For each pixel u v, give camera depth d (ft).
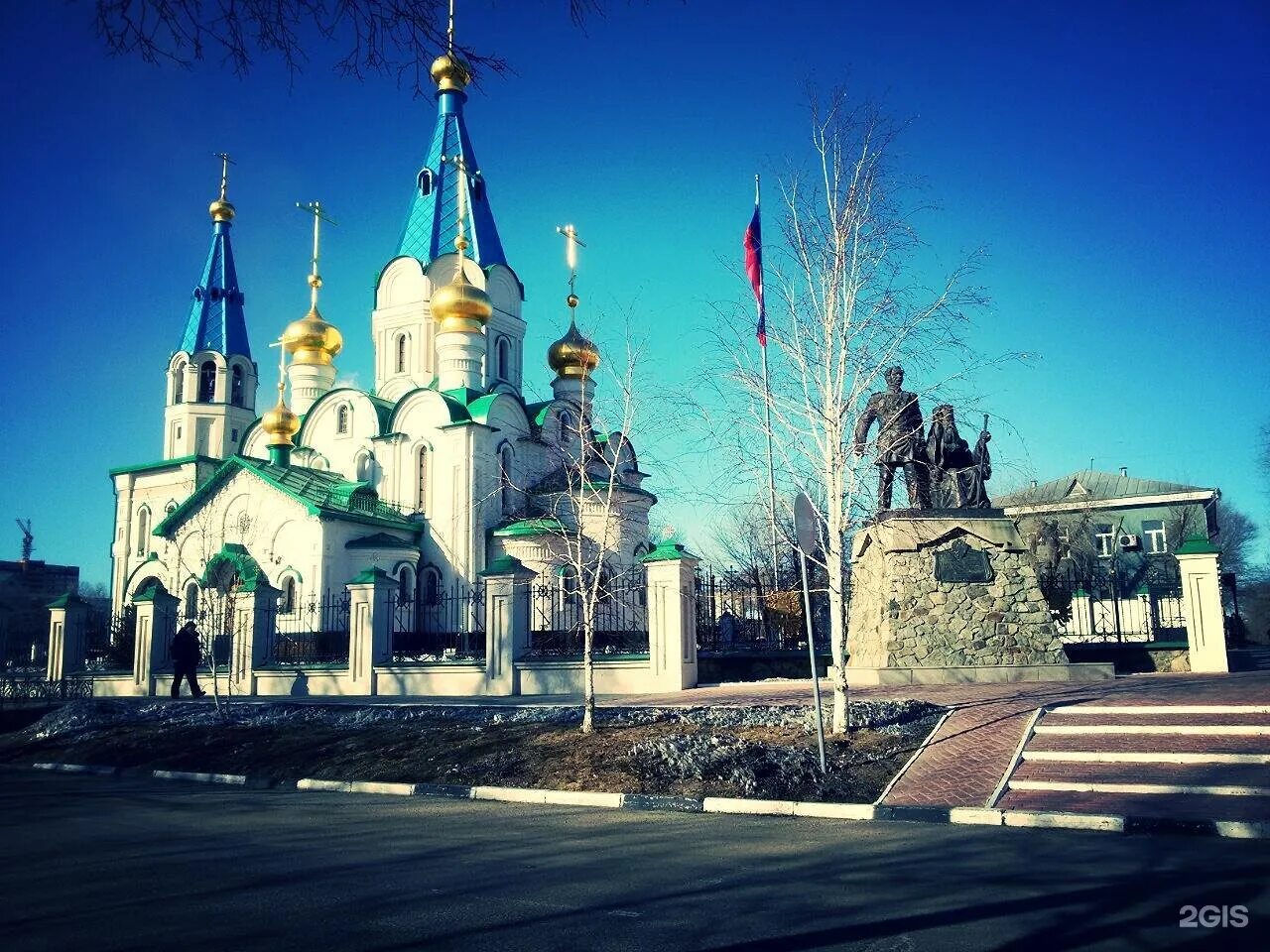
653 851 29.71
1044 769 39.58
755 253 56.03
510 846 30.76
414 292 156.97
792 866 27.25
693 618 74.74
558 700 66.95
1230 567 228.63
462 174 160.35
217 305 181.78
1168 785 35.58
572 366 154.10
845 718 46.83
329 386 169.58
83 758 57.57
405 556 131.64
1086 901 22.77
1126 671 73.46
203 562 114.73
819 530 53.31
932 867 26.81
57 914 23.00
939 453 70.95
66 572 275.80
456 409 140.46
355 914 22.58
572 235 157.07
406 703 66.85
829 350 50.65
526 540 131.34
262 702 70.90
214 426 176.86
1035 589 68.44
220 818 37.45
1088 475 181.37
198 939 20.76
